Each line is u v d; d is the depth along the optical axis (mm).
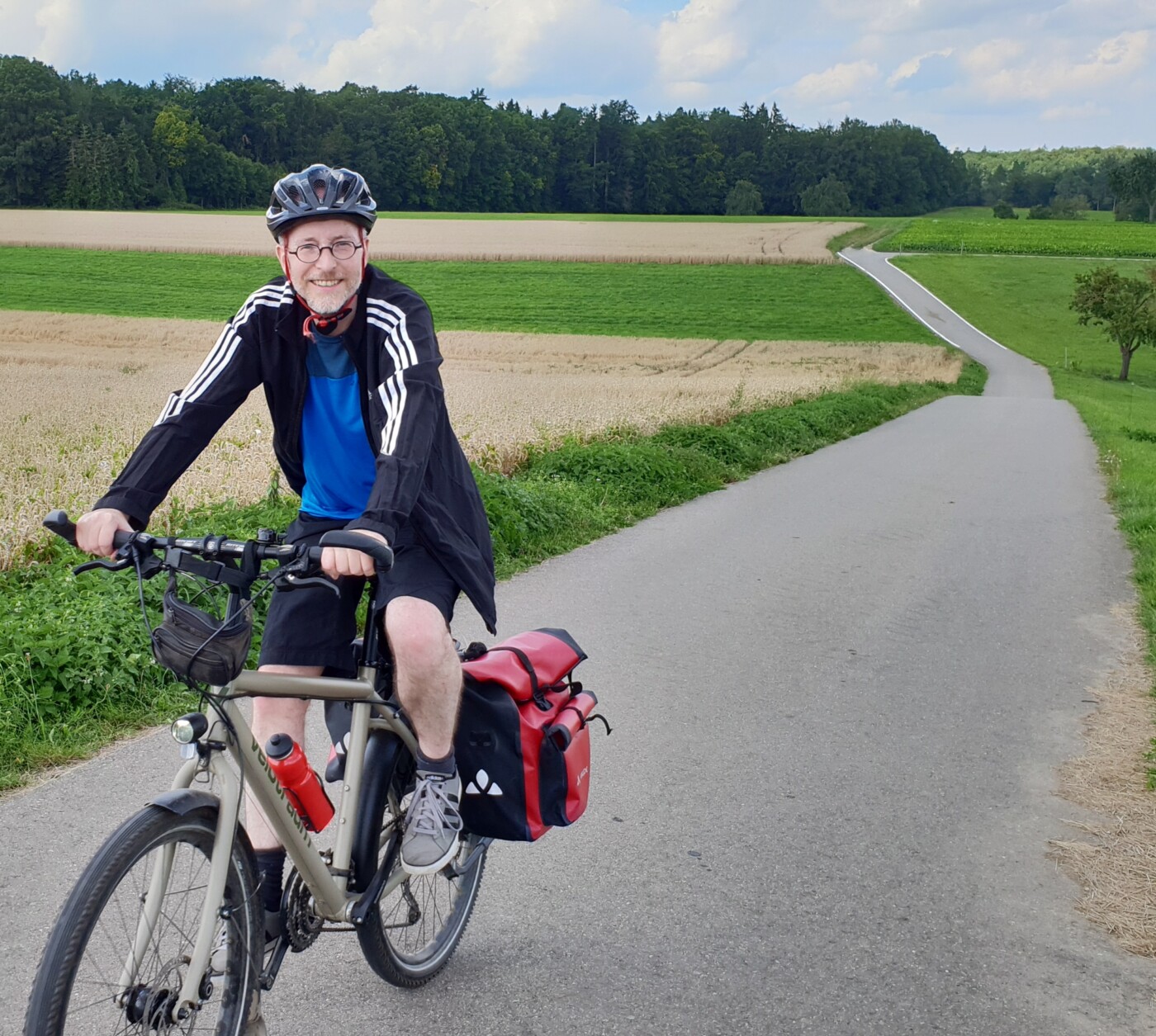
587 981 3070
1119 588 8336
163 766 4336
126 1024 2314
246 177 140250
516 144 161500
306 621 2613
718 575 8289
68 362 39969
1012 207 198750
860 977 3148
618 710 5328
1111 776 4672
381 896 2674
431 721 2574
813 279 87625
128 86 179000
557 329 64000
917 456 17406
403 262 88562
